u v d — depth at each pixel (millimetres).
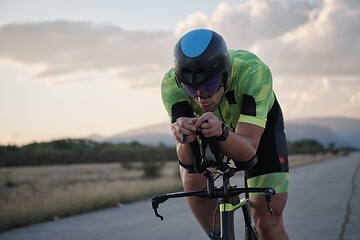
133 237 6734
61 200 10969
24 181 25234
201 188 3215
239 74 2811
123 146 60875
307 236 6039
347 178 17422
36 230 8227
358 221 6895
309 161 65938
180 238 6438
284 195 3066
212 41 2488
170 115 2863
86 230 7820
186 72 2500
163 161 26969
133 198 13484
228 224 2562
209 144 2344
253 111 2693
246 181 3250
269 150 3055
